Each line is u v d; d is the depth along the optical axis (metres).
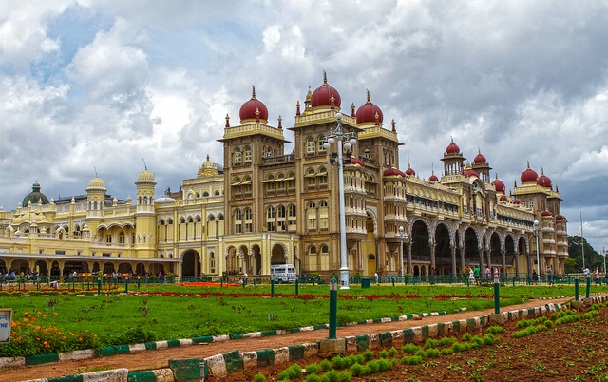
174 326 23.50
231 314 28.72
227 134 96.62
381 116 99.56
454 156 123.50
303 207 89.06
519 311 28.09
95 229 110.94
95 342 17.80
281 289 56.12
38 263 92.88
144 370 14.71
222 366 15.05
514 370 16.73
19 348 16.12
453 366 16.91
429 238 105.38
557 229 158.75
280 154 98.94
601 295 41.72
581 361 18.03
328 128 88.00
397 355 18.41
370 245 93.44
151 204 106.81
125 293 51.31
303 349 17.39
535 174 153.75
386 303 36.66
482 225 120.94
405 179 96.62
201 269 100.94
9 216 127.81
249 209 94.38
